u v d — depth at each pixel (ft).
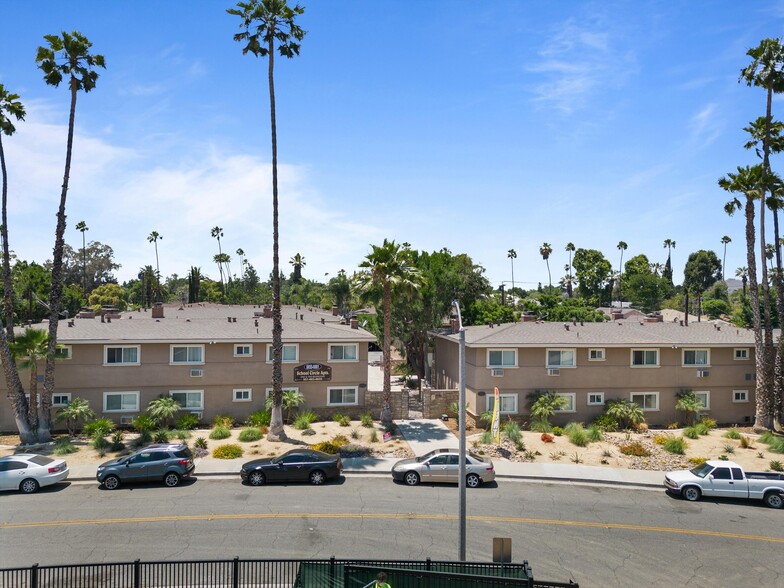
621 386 129.49
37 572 48.14
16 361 115.65
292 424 121.80
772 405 127.54
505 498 80.64
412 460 89.15
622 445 108.37
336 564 49.83
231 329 128.88
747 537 68.03
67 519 69.46
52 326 110.11
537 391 127.13
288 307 219.61
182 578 54.95
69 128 113.09
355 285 126.41
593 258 378.94
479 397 125.80
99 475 82.02
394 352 274.57
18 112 110.93
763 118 135.13
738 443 112.57
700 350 132.36
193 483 85.35
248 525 68.33
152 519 69.82
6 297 110.83
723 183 135.03
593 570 58.75
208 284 387.55
